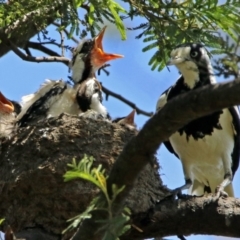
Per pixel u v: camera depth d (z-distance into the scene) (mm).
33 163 11008
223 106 7395
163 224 10312
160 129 7852
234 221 10102
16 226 10797
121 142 11438
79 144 11211
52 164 10891
